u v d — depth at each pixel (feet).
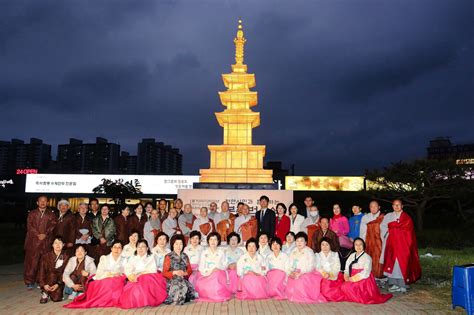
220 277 28.48
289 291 28.53
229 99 62.54
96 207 37.63
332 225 36.09
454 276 26.05
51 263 28.35
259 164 59.52
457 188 81.92
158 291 26.73
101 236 34.19
